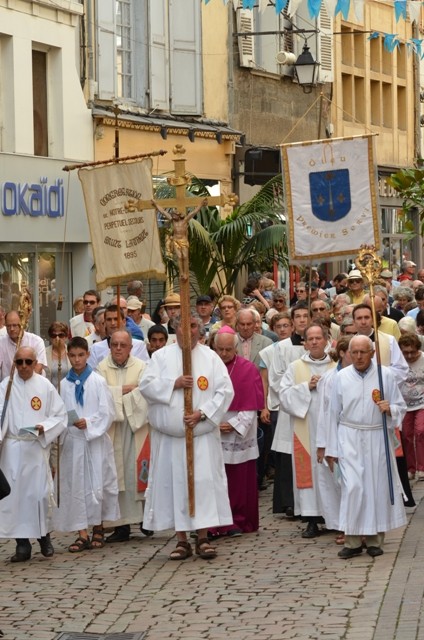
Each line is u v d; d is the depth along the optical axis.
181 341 13.77
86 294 20.39
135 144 28.84
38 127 26.28
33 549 14.64
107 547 14.55
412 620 10.57
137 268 18.33
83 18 27.17
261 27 34.84
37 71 26.27
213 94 32.31
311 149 17.27
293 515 15.87
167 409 13.72
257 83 34.62
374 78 44.59
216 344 15.23
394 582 11.94
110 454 14.70
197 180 27.33
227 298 18.80
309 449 14.65
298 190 17.34
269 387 16.48
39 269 25.84
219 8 32.50
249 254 27.59
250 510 15.03
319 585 12.09
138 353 16.64
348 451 13.34
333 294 26.42
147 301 29.06
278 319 17.95
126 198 18.25
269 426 18.00
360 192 17.22
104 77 27.92
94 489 14.46
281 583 12.27
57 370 15.77
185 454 13.73
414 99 48.19
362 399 13.37
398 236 46.09
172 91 30.66
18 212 24.89
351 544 13.30
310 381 14.77
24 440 14.00
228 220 27.69
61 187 26.22
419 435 17.11
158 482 13.86
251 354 17.77
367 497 13.22
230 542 14.51
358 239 17.28
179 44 30.83
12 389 14.18
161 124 29.44
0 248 24.59
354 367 13.52
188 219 13.98
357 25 42.84
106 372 15.24
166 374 13.80
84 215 26.91
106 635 10.78
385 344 14.89
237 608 11.41
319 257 17.38
